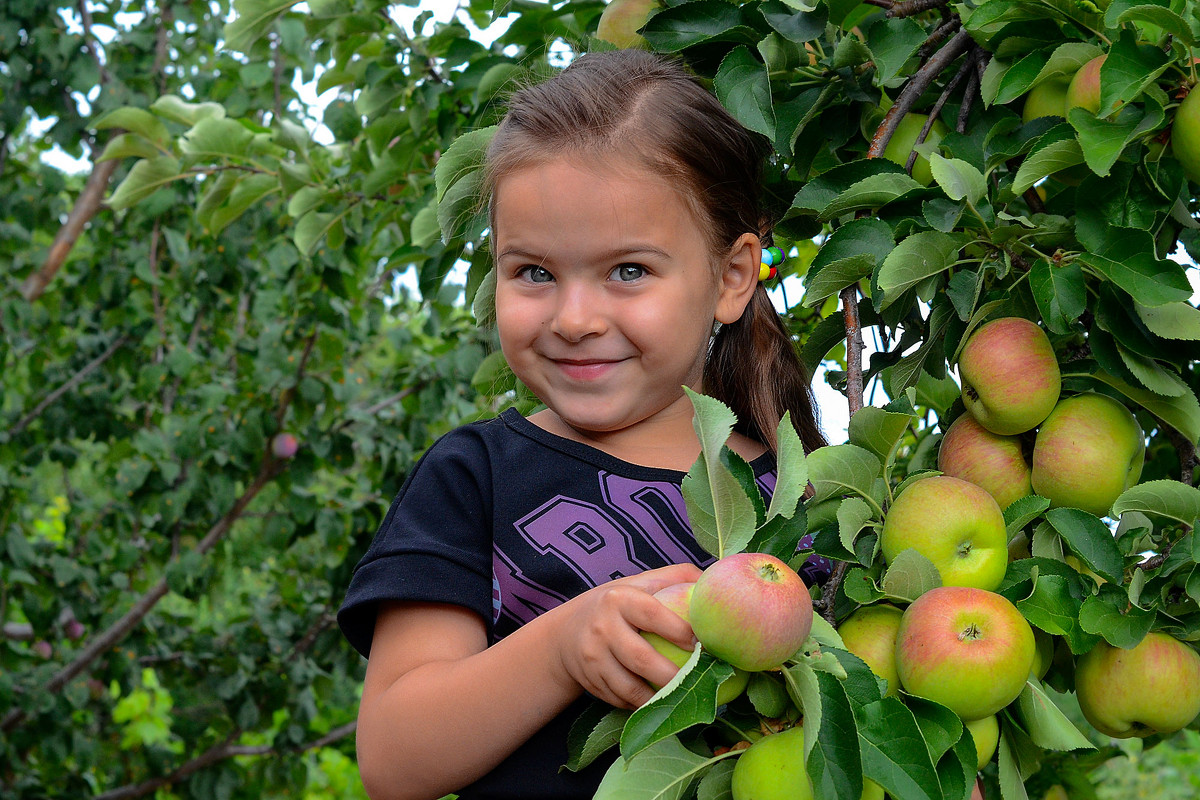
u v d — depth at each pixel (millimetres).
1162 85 1099
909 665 904
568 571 1086
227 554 3979
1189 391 1107
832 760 769
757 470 1294
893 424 964
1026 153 1190
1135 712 1047
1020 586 995
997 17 1146
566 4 1799
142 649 3711
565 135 1043
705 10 1274
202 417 3504
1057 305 1054
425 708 961
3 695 3479
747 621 770
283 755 3807
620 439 1164
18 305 3807
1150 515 1085
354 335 4000
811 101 1261
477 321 1515
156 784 3828
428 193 2342
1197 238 1309
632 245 1023
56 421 3908
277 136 2297
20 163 4098
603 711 918
